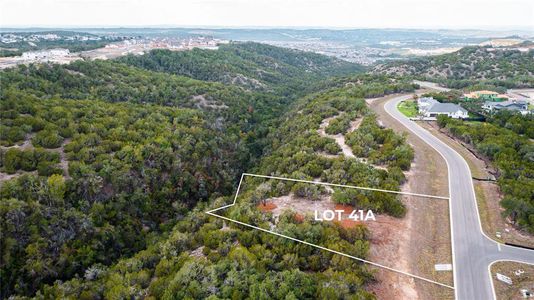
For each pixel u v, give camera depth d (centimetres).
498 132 7750
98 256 5216
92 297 3994
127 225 5928
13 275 4541
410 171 6222
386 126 8844
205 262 3809
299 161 6259
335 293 3158
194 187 7444
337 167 5800
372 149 6762
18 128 6594
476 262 4116
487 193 5597
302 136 7750
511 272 3975
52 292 4203
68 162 6247
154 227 6334
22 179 5362
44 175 5769
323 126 8650
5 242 4628
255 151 10425
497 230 4712
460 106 10256
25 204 4988
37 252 4734
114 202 6109
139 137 7638
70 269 4891
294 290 3231
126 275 4128
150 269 4412
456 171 6306
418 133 8369
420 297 3575
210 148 8694
